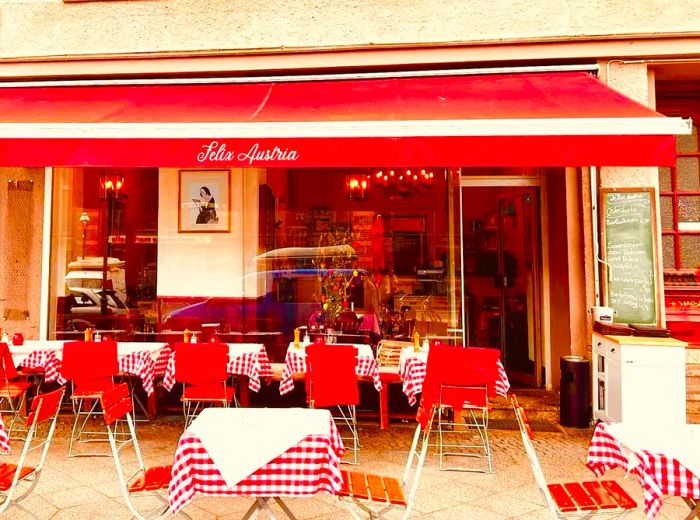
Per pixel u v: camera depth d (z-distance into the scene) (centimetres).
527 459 549
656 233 664
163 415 703
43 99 705
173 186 841
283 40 725
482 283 990
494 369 517
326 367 543
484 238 988
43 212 803
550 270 838
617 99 585
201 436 327
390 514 425
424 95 643
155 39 741
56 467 521
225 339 786
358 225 792
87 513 421
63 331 802
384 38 713
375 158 518
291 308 792
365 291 775
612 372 606
